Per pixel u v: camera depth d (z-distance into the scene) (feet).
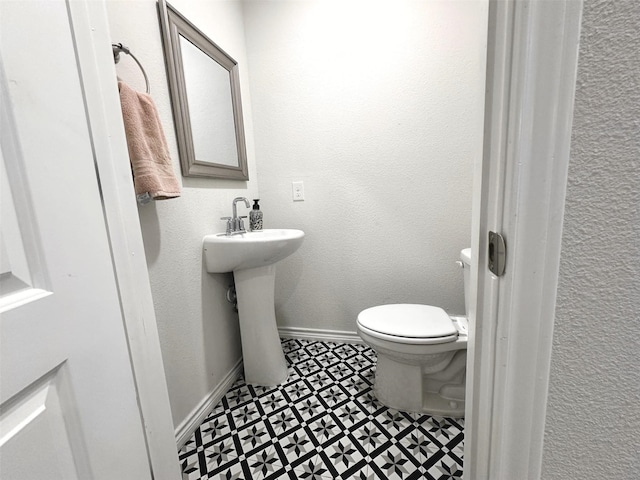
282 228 5.76
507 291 1.08
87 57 1.88
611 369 1.05
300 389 4.58
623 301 1.00
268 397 4.42
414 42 4.69
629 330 1.01
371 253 5.47
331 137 5.27
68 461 1.64
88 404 1.76
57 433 1.58
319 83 5.15
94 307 1.84
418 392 3.96
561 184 0.95
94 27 1.94
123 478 2.04
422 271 5.29
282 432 3.75
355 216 5.41
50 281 1.54
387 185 5.18
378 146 5.11
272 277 4.66
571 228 0.98
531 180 0.96
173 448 2.64
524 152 0.96
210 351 4.29
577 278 1.00
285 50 5.19
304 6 4.99
